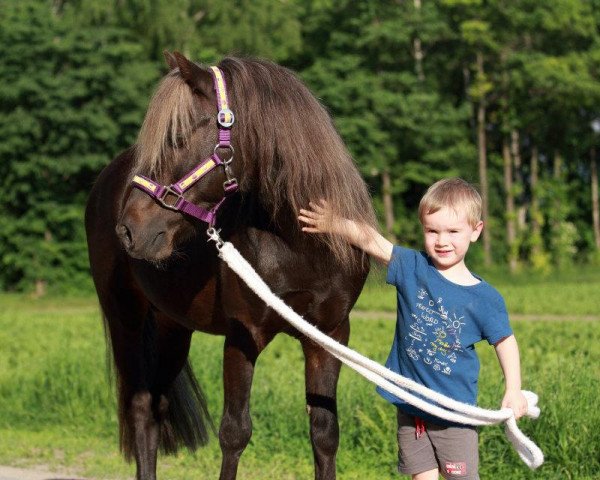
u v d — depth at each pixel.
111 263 5.63
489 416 3.76
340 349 3.85
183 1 38.91
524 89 40.12
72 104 33.97
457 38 39.81
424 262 4.07
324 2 40.44
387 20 38.97
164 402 5.77
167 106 4.03
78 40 33.94
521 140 46.28
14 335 17.05
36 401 9.81
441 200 3.93
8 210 34.53
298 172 4.17
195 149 4.05
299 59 42.47
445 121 39.00
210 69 4.18
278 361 10.72
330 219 4.22
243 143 4.15
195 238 4.57
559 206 43.25
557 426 6.23
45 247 34.28
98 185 5.90
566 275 38.41
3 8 35.09
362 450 6.93
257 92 4.16
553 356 10.55
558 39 41.22
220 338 11.66
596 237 45.69
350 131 36.03
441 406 3.96
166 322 5.72
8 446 7.81
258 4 39.31
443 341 3.95
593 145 45.75
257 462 6.97
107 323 5.88
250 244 4.37
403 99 37.47
